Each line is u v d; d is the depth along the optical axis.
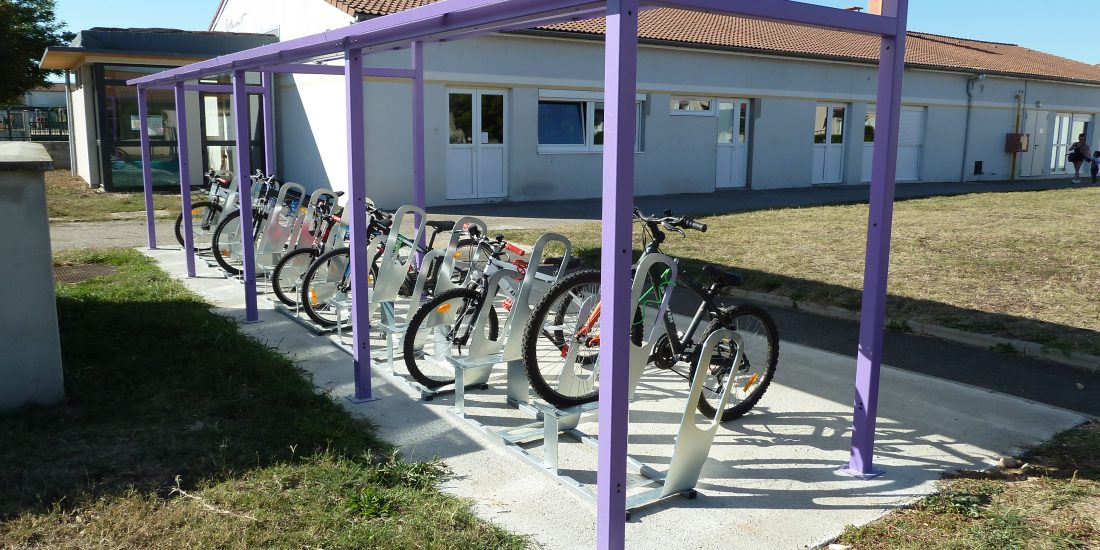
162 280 7.25
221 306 6.38
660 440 3.85
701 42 16.47
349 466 3.32
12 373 3.83
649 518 3.05
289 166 16.23
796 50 18.11
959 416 4.12
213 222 8.65
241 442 3.54
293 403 4.08
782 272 7.53
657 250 3.93
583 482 3.31
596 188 15.88
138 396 4.05
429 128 13.73
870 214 3.29
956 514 3.04
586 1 2.57
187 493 3.06
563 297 4.07
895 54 3.14
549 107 15.25
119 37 15.38
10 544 2.68
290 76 15.70
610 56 2.38
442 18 3.41
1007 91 23.27
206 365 4.54
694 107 17.17
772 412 4.24
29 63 23.56
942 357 5.17
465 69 13.84
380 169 13.46
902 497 3.21
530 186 15.06
